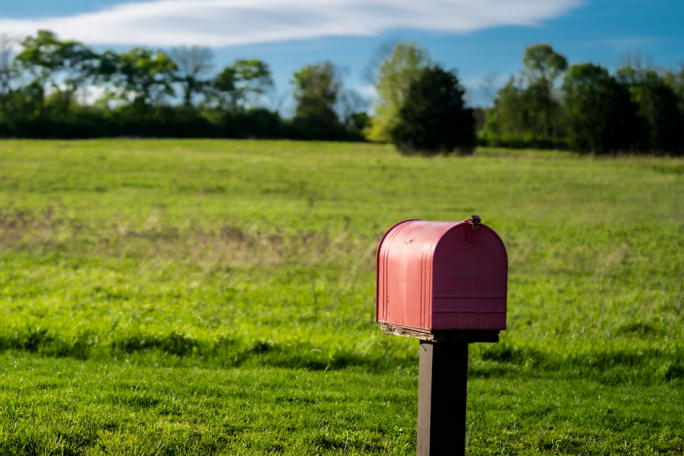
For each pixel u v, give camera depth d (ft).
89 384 21.63
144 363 26.23
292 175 155.12
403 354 28.63
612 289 51.98
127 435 17.15
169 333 28.86
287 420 19.21
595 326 37.27
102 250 62.03
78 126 314.55
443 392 14.38
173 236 68.69
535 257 66.80
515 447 18.69
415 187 140.15
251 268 56.59
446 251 14.12
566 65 319.88
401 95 281.54
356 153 222.89
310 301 43.34
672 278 58.44
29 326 28.27
